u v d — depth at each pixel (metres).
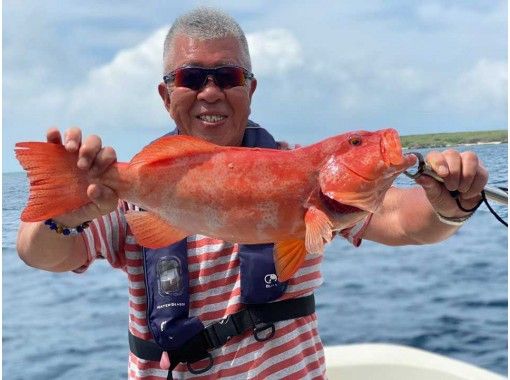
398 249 16.08
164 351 2.63
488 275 12.67
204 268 2.68
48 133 1.99
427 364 4.21
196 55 2.65
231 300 2.65
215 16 2.72
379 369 4.25
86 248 2.59
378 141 1.94
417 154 2.17
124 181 2.05
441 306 10.24
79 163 1.99
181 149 2.06
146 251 2.69
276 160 1.99
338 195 1.92
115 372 7.95
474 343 8.07
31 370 8.08
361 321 9.46
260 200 1.97
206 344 2.60
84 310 11.40
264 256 2.60
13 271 14.48
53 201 2.00
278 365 2.61
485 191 2.25
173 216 2.05
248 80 2.77
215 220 2.02
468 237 16.88
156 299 2.64
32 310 11.48
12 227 7.51
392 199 2.79
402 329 8.85
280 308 2.63
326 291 11.68
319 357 2.77
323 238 1.81
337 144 1.98
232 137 2.77
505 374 6.79
